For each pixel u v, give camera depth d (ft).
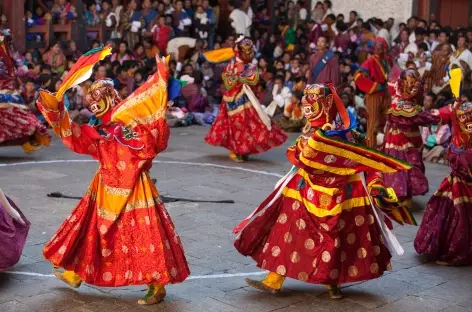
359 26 64.85
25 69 48.24
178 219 28.68
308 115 20.76
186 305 20.71
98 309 20.27
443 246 24.56
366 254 20.75
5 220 21.74
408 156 30.73
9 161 37.83
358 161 20.34
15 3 53.26
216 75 56.39
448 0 68.90
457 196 24.53
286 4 71.61
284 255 20.75
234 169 37.73
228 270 23.57
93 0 59.47
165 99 20.07
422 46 56.18
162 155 40.40
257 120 38.65
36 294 21.21
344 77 56.85
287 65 57.31
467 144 24.73
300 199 20.74
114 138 20.07
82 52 56.70
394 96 31.17
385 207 20.83
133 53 56.54
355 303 21.25
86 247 20.18
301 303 21.11
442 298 21.85
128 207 20.01
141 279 19.89
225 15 67.41
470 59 52.49
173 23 59.98
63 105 19.69
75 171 36.09
